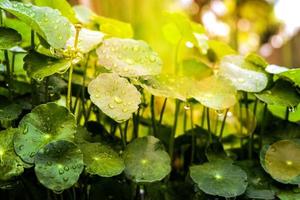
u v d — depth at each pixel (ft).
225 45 1.88
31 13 1.48
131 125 2.02
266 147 1.62
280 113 1.85
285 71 1.62
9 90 1.65
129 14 3.16
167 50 3.17
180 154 1.92
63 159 1.40
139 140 1.58
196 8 3.79
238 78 1.67
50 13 1.52
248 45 4.21
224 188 1.51
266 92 1.66
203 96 1.62
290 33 4.11
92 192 1.60
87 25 1.96
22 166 1.41
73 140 1.44
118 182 1.63
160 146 1.58
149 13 3.20
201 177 1.54
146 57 1.61
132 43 1.63
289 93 1.66
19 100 1.66
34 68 1.50
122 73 1.54
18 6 1.48
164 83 1.62
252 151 1.80
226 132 2.13
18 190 1.61
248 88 1.63
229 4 3.80
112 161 1.49
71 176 1.38
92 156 1.48
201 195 1.59
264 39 4.24
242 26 4.07
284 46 4.13
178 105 1.74
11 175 1.40
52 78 1.69
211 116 2.15
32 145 1.42
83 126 1.69
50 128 1.45
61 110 1.46
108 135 1.72
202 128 1.82
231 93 1.63
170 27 1.97
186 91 1.62
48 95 1.66
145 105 1.76
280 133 1.75
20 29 1.70
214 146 1.69
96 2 3.01
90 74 2.03
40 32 1.48
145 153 1.56
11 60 1.79
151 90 1.57
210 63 2.01
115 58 1.58
